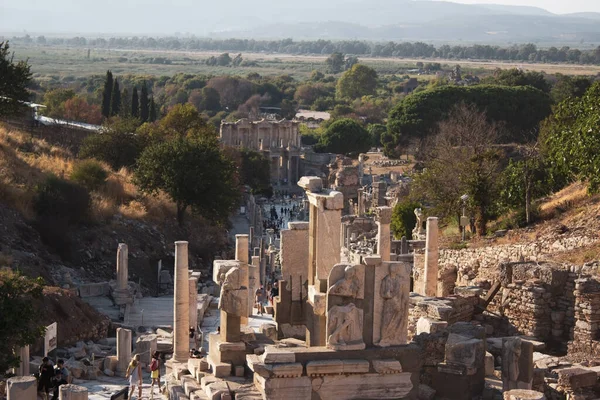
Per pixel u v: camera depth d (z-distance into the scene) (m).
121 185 98.31
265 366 25.02
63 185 81.00
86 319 51.81
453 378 28.91
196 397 27.53
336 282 25.81
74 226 80.50
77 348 47.56
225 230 112.19
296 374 25.12
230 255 95.69
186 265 40.09
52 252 73.75
